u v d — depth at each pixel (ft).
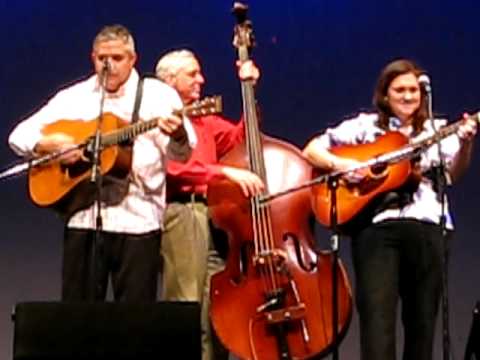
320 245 21.27
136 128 15.85
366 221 16.11
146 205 16.33
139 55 21.95
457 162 16.12
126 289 16.19
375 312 15.80
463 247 21.04
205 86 21.86
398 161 15.74
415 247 15.94
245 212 16.67
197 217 17.74
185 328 14.34
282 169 16.99
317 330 16.28
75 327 14.11
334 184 15.64
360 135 16.72
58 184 16.25
